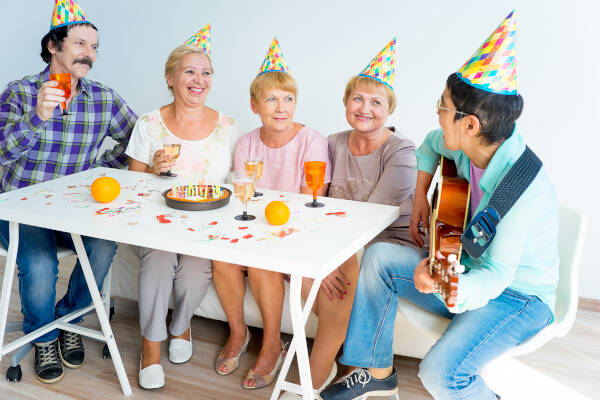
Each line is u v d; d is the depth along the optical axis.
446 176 1.51
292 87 1.94
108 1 3.26
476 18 2.51
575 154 2.49
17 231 1.65
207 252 1.30
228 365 1.95
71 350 1.98
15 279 2.62
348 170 2.05
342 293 1.77
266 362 1.88
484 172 1.35
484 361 1.33
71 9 1.99
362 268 1.55
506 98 1.26
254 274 1.85
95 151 2.23
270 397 1.80
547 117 2.50
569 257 1.44
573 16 2.34
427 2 2.57
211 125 2.17
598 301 2.53
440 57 2.61
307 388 1.37
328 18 2.78
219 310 2.07
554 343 2.21
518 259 1.29
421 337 1.86
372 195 1.93
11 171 2.10
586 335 2.29
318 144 2.04
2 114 1.98
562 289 1.44
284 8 2.85
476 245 1.28
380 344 1.53
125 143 2.31
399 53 2.69
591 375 1.97
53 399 1.79
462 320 1.38
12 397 1.79
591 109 2.41
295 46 2.89
